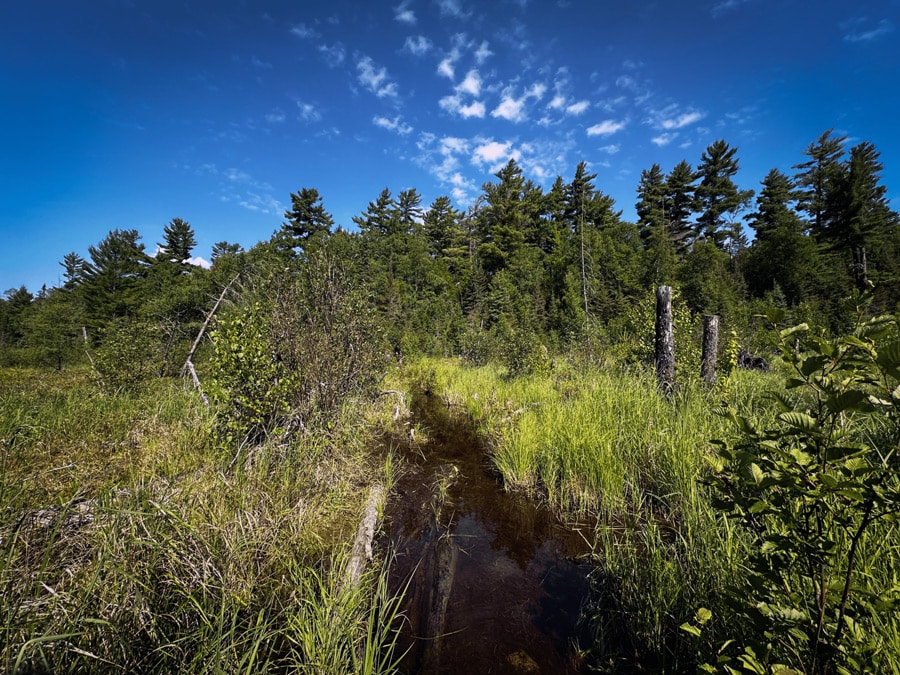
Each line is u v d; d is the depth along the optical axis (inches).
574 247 1585.9
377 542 161.8
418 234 2276.1
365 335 338.0
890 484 60.2
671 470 178.2
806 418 48.3
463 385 506.6
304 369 249.6
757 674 57.1
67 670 72.1
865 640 55.6
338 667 90.9
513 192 1889.8
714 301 1066.7
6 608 73.4
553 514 186.2
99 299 1309.1
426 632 114.2
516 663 103.3
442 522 181.5
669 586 110.2
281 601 113.0
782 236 1373.0
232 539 119.0
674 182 2026.3
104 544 92.7
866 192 1323.8
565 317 1176.8
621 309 1184.2
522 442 232.8
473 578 139.3
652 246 1617.9
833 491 47.1
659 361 302.2
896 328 45.2
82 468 175.9
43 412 257.6
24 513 99.6
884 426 90.4
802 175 1571.1
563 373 452.8
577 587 133.4
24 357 879.1
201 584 100.1
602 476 189.2
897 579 75.1
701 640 93.3
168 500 121.0
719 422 191.3
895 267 1228.5
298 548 142.3
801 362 49.6
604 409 248.1
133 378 370.0
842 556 83.4
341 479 203.9
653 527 139.3
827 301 1037.8
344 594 111.4
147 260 1551.4
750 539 110.0
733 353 291.4
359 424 297.6
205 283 644.1
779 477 51.7
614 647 108.0
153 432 230.7
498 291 1304.1
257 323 235.9
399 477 232.4
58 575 90.3
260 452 188.4
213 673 81.2
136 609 85.2
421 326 1105.4
